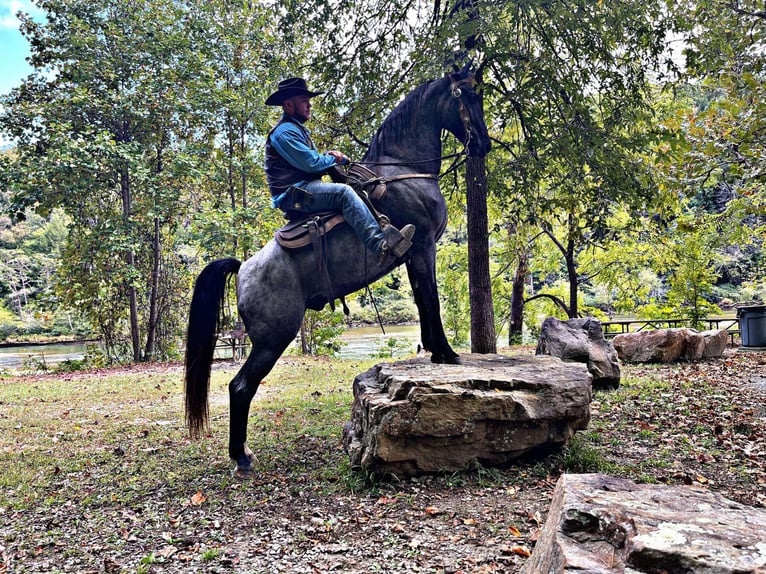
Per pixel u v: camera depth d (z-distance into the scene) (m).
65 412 8.70
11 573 3.35
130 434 7.03
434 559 3.21
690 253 15.78
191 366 5.01
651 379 9.13
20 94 18.78
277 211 19.56
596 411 6.97
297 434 6.50
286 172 5.07
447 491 4.30
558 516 1.98
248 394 5.02
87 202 19.20
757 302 24.09
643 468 4.75
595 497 2.02
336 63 8.30
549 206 8.04
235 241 19.08
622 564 1.67
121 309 20.23
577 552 1.77
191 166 18.20
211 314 5.07
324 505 4.17
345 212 4.82
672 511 1.89
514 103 7.95
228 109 18.95
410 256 5.09
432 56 6.73
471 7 6.86
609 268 17.89
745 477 4.43
